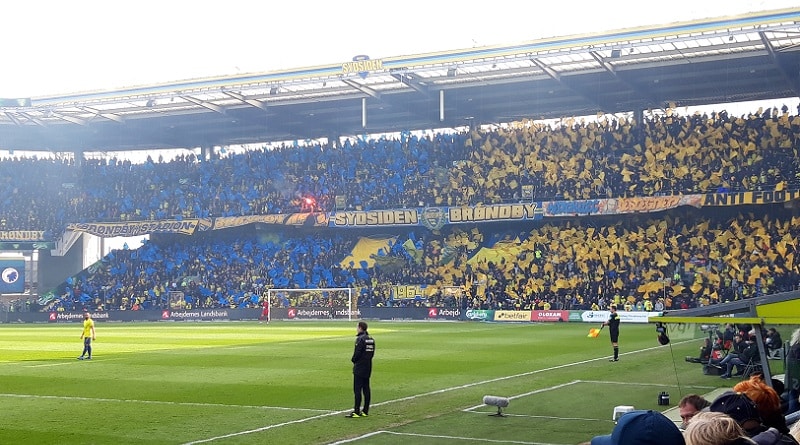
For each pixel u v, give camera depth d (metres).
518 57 52.81
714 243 60.81
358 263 72.25
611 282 62.16
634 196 62.75
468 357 32.88
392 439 16.06
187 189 79.25
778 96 63.69
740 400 7.00
